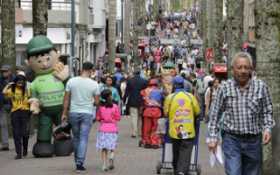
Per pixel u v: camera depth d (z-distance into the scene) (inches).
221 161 434.9
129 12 3090.6
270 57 557.0
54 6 2015.3
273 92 556.4
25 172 692.7
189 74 1364.4
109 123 702.5
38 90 821.9
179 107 633.0
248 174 436.1
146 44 3442.4
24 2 1895.9
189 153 635.5
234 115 425.7
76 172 688.4
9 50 1108.5
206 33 2596.0
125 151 895.1
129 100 1091.3
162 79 970.7
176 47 3570.4
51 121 828.0
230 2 1269.7
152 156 836.6
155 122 933.2
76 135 693.3
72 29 1544.0
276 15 554.3
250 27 2106.3
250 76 428.1
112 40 2240.4
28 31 1849.2
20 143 810.8
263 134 427.2
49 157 821.2
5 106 882.8
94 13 2684.5
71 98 692.7
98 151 890.1
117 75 1497.3
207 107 983.0
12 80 868.0
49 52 832.9
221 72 1016.9
